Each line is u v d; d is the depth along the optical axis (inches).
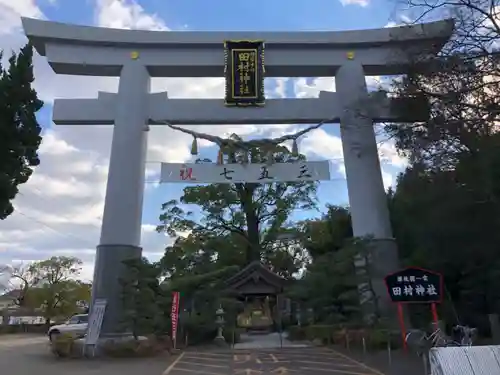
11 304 2065.7
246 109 757.3
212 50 778.2
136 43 767.1
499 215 534.6
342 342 682.8
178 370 486.3
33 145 474.0
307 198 1244.5
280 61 780.0
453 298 705.6
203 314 814.5
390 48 783.7
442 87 543.2
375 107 690.2
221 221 1248.8
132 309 623.8
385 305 661.3
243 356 614.2
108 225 682.8
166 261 904.3
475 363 210.7
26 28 733.9
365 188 727.7
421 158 577.0
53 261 1914.4
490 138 510.6
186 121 753.0
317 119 762.2
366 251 653.9
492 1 500.7
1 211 453.4
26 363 552.4
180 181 716.0
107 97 748.6
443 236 620.4
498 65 503.8
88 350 603.2
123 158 711.7
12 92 458.9
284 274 1290.6
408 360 506.6
